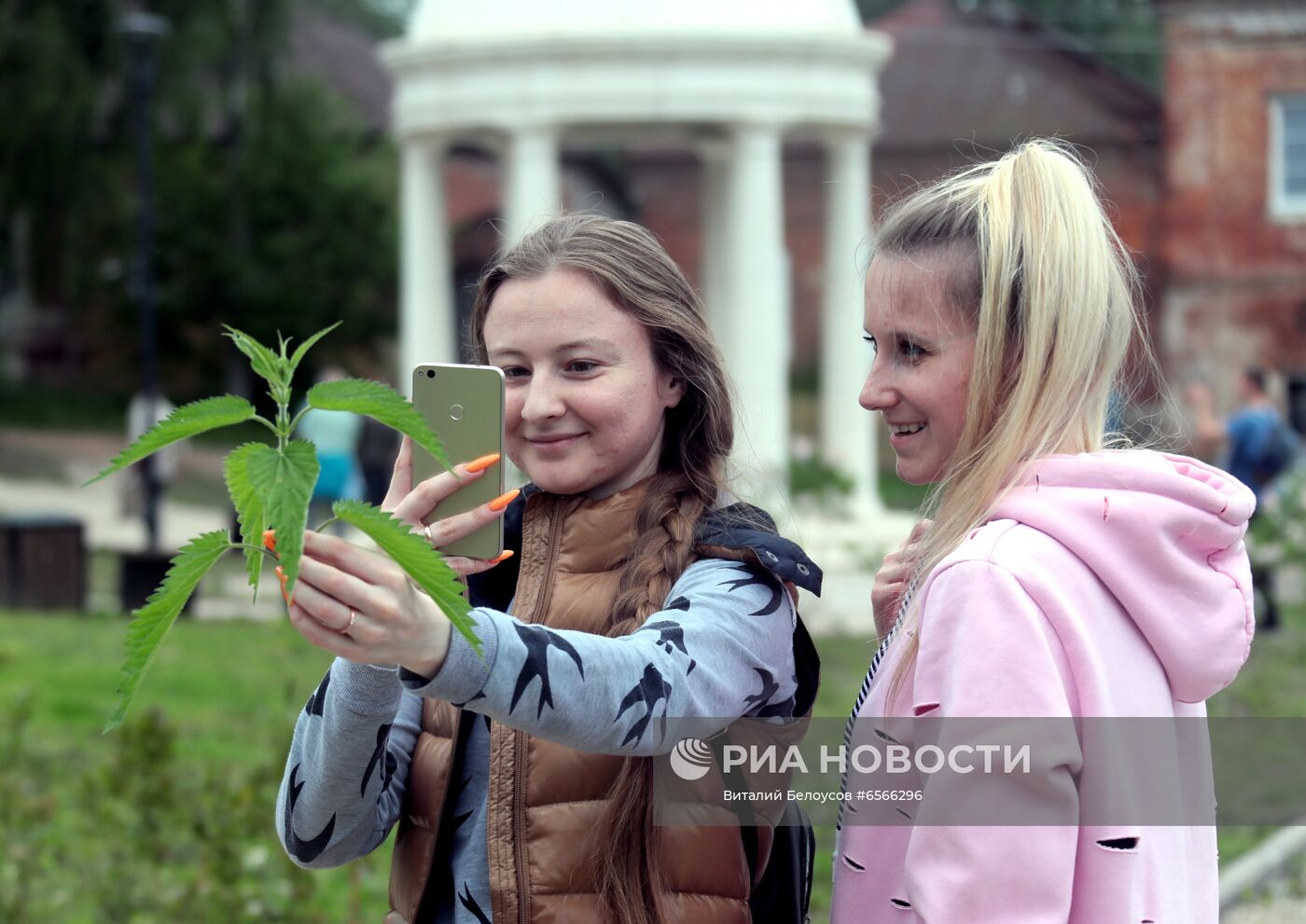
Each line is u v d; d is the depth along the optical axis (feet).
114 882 14.03
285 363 4.58
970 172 6.73
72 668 26.63
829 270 48.24
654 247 6.48
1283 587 43.32
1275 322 80.23
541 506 6.45
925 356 6.15
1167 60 81.46
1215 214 80.89
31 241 88.74
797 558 6.08
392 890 6.42
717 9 44.04
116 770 15.37
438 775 6.27
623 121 43.78
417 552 4.53
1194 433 44.60
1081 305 5.88
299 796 6.07
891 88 90.74
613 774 5.92
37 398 97.60
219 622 33.04
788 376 102.68
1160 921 5.49
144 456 4.52
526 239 6.49
